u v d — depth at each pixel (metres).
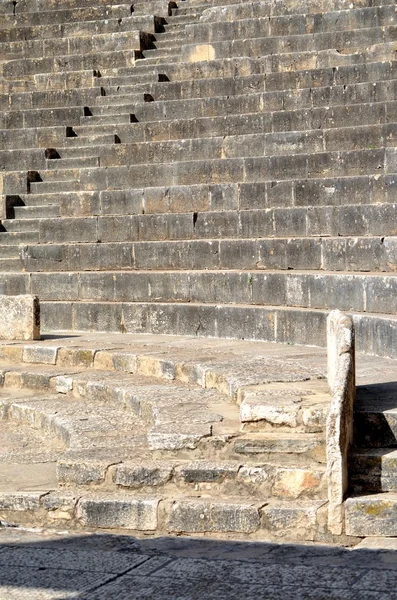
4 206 20.80
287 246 16.86
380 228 16.36
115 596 6.82
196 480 8.62
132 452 9.42
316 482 8.38
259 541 8.06
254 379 11.09
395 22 22.11
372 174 18.05
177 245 18.12
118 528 8.43
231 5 24.38
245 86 21.88
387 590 6.76
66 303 17.84
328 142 19.25
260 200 18.41
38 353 15.11
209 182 19.62
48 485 9.41
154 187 19.53
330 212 17.03
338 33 22.19
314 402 9.31
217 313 16.25
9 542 8.20
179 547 7.94
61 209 20.33
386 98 20.00
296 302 15.78
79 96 23.48
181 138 21.23
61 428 11.40
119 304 17.36
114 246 18.70
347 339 9.06
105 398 12.84
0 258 19.75
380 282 14.19
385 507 7.96
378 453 8.52
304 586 6.88
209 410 10.41
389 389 10.13
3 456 10.95
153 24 25.61
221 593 6.80
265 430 9.07
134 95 22.83
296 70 21.98
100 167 20.73
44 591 6.96
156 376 13.44
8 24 27.55
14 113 23.23
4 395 13.83
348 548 7.83
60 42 25.77
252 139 19.95
